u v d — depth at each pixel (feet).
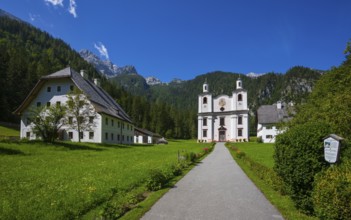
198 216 31.24
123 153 109.50
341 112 48.91
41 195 38.19
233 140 278.46
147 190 44.83
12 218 29.07
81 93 158.20
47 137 116.26
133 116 416.26
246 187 46.83
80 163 73.31
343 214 22.85
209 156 109.81
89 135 162.91
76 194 38.50
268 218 30.45
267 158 93.66
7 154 81.46
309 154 29.55
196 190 44.73
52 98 174.91
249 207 34.68
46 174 54.54
